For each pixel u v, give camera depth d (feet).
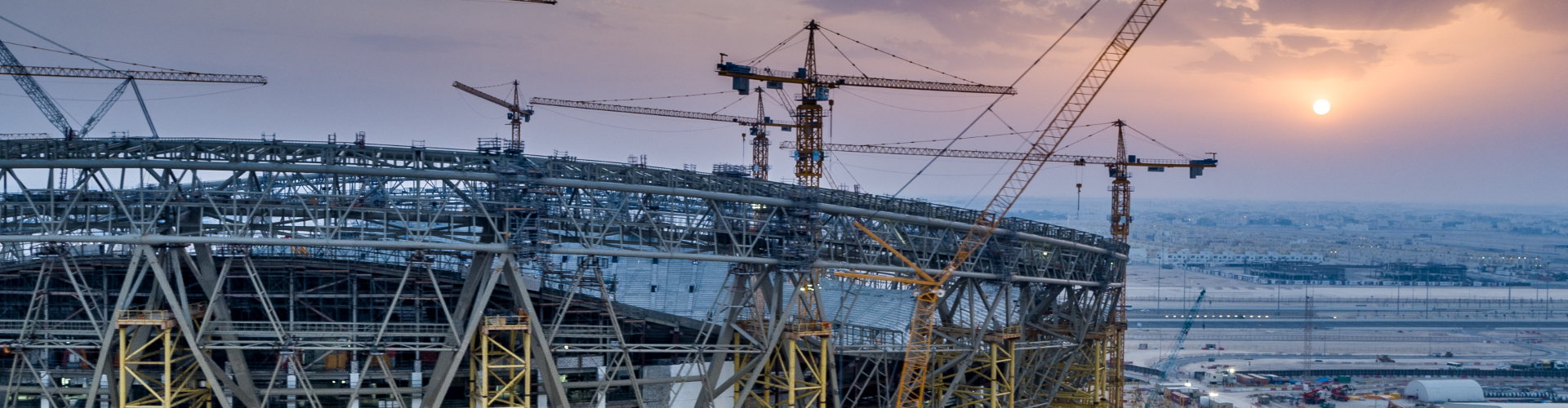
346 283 361.92
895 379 426.10
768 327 355.97
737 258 337.93
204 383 361.71
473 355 347.56
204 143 311.68
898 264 388.57
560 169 330.95
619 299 437.58
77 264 343.26
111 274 354.33
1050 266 435.53
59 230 309.22
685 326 386.32
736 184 346.54
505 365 349.41
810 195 348.59
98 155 312.29
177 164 306.55
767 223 344.08
